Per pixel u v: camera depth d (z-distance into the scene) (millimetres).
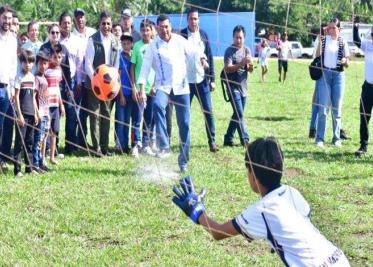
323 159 9836
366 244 6262
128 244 6125
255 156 3719
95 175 8539
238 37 10133
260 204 3643
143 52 9578
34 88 8398
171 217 6875
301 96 19219
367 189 8141
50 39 8852
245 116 14828
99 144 9812
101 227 6535
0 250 5930
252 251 6055
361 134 10094
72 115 9766
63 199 7422
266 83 21734
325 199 7598
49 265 5637
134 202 7344
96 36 9469
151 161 9312
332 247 3646
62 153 9930
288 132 12484
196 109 14344
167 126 9875
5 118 8484
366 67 9781
